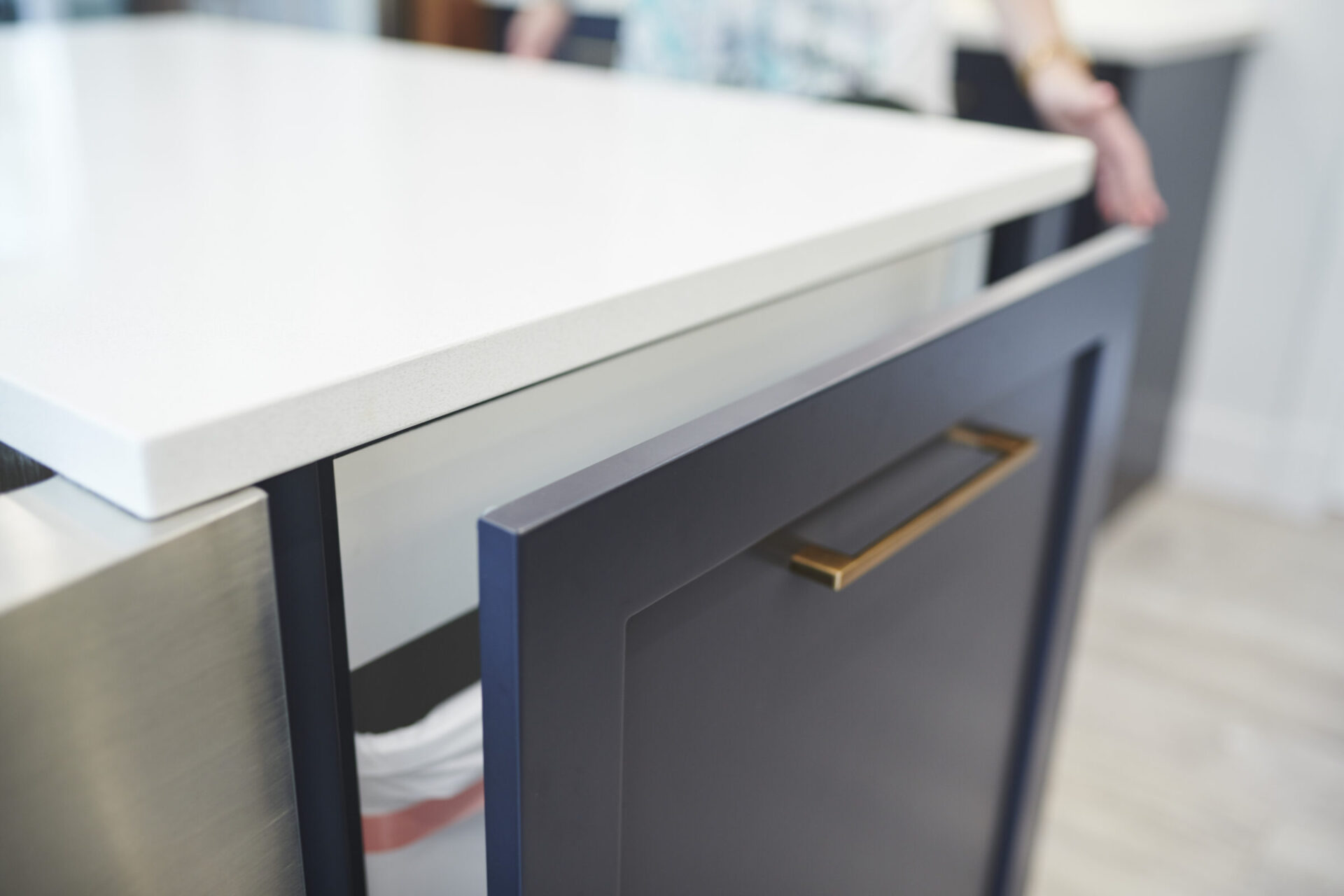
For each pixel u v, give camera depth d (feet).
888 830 2.20
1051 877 4.14
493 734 1.19
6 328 1.33
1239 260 6.86
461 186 2.09
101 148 2.29
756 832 1.76
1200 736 4.94
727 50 4.48
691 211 1.95
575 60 7.68
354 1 7.55
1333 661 5.52
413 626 1.55
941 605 2.10
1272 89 6.48
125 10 7.06
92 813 1.09
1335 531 6.81
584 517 1.14
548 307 1.46
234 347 1.29
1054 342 2.09
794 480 1.47
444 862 1.77
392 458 1.42
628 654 1.34
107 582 1.03
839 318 2.13
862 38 4.22
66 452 1.15
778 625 1.62
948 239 2.25
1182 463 7.38
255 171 2.15
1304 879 4.16
